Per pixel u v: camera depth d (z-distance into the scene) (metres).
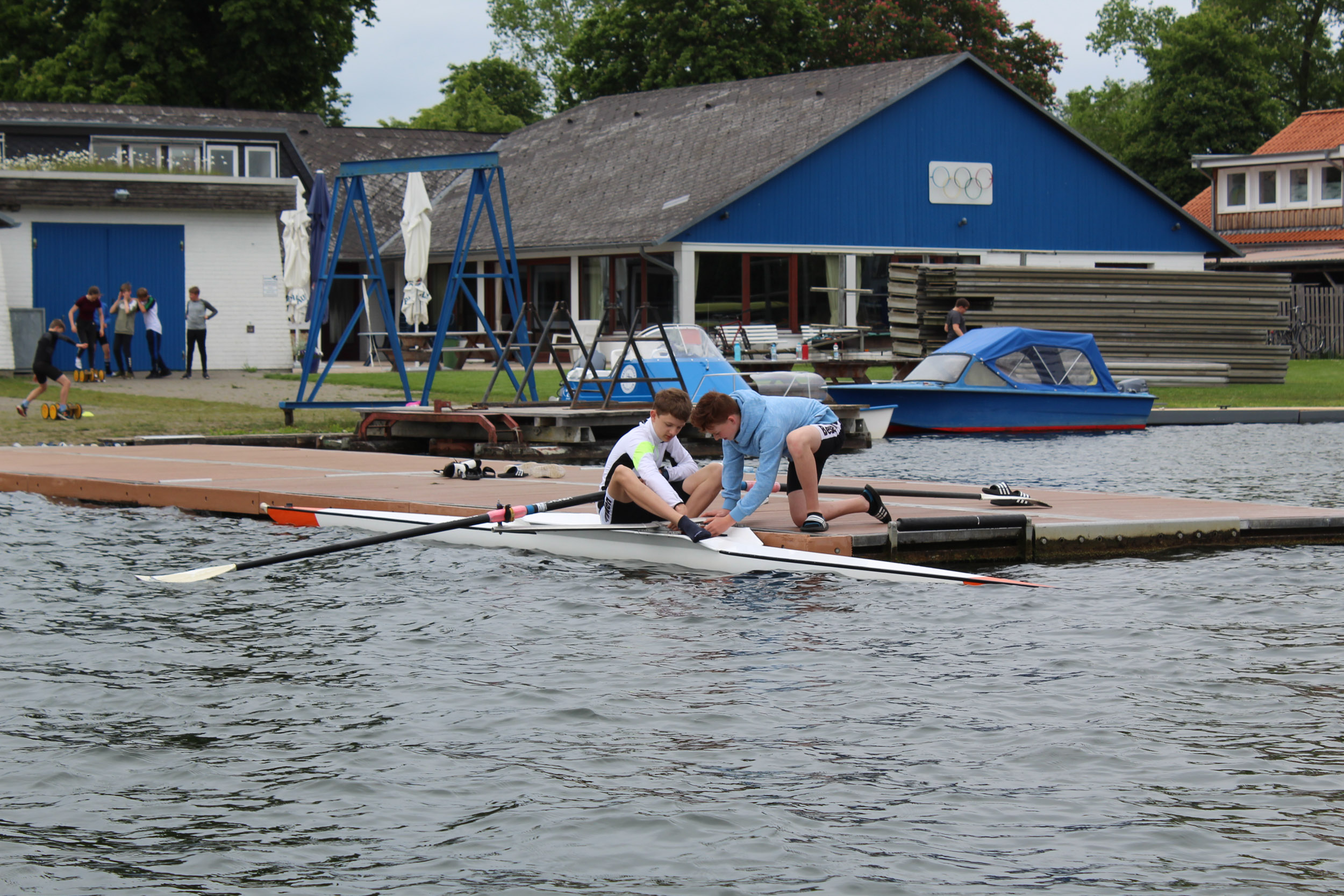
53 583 10.71
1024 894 5.09
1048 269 33.47
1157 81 73.12
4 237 33.59
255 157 43.12
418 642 8.75
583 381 21.88
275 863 5.40
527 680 7.82
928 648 8.52
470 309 44.72
